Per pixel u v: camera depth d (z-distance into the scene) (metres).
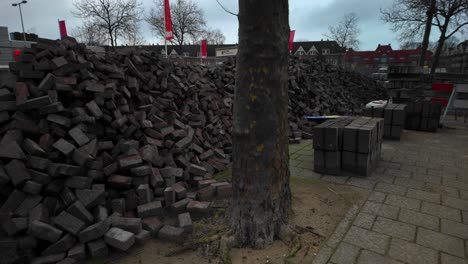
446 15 17.97
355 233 3.01
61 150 3.04
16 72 3.76
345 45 41.84
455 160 5.59
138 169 3.50
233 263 2.60
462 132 8.45
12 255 2.52
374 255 2.65
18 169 2.73
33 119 3.36
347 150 4.73
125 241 2.68
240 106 2.73
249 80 2.63
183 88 5.90
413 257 2.61
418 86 11.19
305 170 5.14
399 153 6.15
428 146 6.76
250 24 2.51
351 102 13.21
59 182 2.97
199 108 6.21
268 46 2.54
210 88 6.97
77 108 3.62
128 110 4.36
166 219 3.40
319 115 9.52
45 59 3.84
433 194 3.98
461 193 4.00
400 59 60.19
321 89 11.20
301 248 2.77
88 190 2.99
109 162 3.60
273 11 2.49
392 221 3.25
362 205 3.67
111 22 36.62
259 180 2.78
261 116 2.68
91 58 4.54
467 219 3.27
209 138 5.65
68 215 2.77
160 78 5.80
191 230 3.11
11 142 2.84
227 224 3.09
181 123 5.14
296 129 7.86
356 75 17.89
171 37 12.57
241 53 2.63
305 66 11.91
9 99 3.36
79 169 3.06
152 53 6.06
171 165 4.25
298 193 4.06
